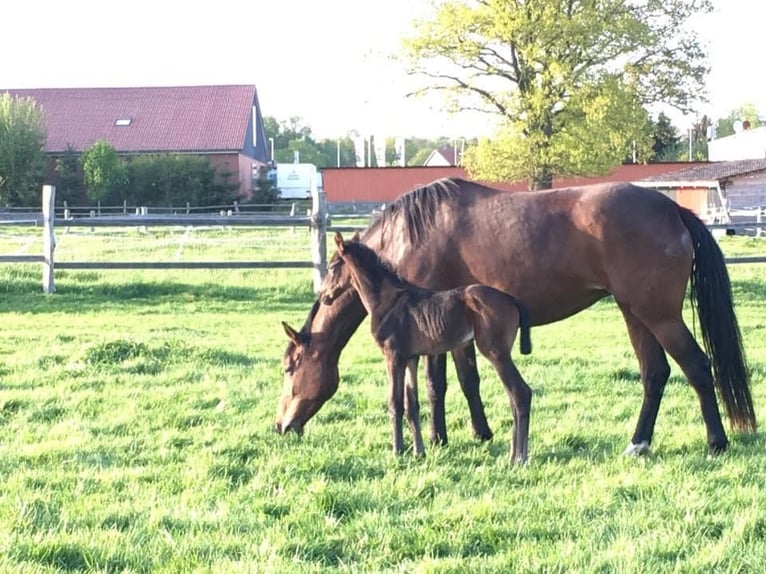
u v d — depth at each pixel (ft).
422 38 122.83
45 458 19.85
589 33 116.78
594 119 118.21
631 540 14.44
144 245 70.33
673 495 16.94
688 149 335.06
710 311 20.86
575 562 13.56
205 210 170.60
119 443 21.12
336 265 21.93
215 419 23.67
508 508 16.24
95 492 17.37
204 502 16.71
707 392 20.61
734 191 136.05
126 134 197.47
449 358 34.86
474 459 20.11
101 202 172.96
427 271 21.74
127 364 30.45
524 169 124.47
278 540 14.53
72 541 14.26
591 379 29.63
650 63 123.65
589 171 123.34
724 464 19.16
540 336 40.96
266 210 168.96
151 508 16.21
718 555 13.70
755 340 39.42
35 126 172.55
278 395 26.53
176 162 174.91
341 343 22.26
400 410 20.10
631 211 20.52
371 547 14.47
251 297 52.85
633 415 24.72
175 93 208.74
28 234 84.53
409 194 22.33
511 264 21.03
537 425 23.43
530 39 119.34
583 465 19.47
